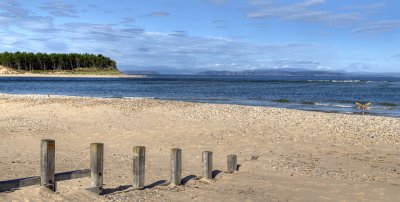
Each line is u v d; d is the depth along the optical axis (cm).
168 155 1486
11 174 1099
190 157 1452
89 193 824
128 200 825
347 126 2209
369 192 984
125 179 1078
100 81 12306
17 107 2966
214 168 1269
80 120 2336
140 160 929
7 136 1806
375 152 1578
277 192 970
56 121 2298
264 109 2998
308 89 8144
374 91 7412
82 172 835
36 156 1410
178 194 908
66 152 1518
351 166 1316
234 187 1009
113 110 2758
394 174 1212
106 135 1881
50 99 3641
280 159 1398
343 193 971
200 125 2144
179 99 4950
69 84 9594
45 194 754
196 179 1073
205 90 7412
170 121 2281
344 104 4381
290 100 4931
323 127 2155
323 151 1577
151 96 5522
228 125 2155
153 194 891
